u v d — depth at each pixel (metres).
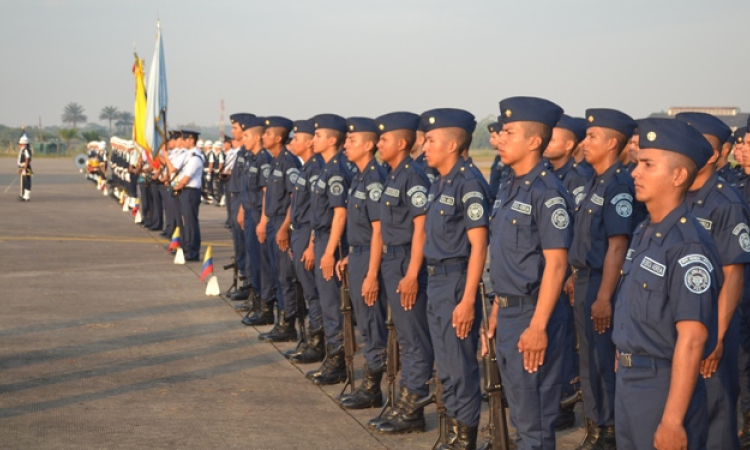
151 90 16.45
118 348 8.09
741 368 5.58
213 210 24.50
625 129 5.29
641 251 3.49
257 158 9.09
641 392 3.45
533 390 4.32
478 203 4.80
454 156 5.01
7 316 9.43
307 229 7.38
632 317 3.47
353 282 6.22
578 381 6.13
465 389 5.09
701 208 4.66
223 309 10.07
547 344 4.25
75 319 9.35
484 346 4.57
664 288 3.37
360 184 6.09
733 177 7.27
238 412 6.20
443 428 5.27
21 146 26.33
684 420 3.41
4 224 19.23
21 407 6.22
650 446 3.45
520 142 4.37
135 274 12.63
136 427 5.82
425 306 5.69
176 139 15.52
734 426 4.02
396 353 5.88
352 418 6.10
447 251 4.98
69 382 6.91
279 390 6.80
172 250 14.91
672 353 3.39
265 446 5.48
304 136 7.52
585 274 5.35
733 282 4.40
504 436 4.50
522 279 4.32
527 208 4.31
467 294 4.83
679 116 4.91
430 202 5.10
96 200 27.38
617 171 5.29
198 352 8.00
